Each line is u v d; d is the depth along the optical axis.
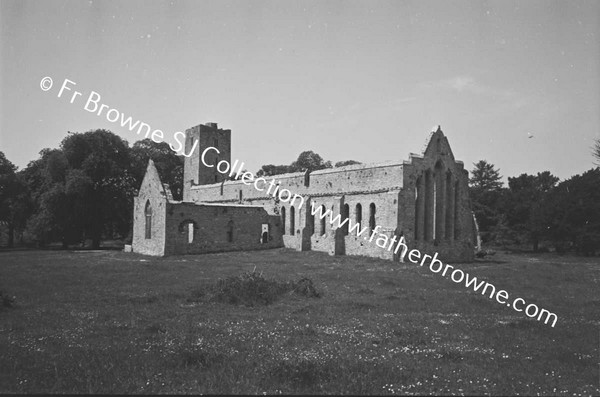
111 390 10.20
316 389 10.53
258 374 11.41
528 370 12.73
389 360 12.95
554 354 14.47
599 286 31.75
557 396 10.77
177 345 13.97
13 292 25.06
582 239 79.38
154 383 10.66
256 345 14.18
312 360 12.54
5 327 16.38
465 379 11.66
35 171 84.94
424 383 11.21
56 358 12.57
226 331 16.02
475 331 17.27
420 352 14.03
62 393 10.02
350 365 12.25
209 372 11.57
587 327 18.69
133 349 13.48
